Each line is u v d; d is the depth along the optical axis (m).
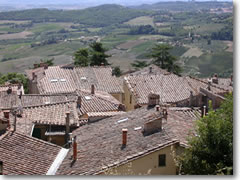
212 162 15.60
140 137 18.50
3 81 62.25
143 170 16.89
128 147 17.86
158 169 17.00
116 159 17.03
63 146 21.39
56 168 17.70
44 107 25.80
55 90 42.06
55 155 18.78
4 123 19.44
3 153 17.66
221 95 26.88
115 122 22.31
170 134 18.00
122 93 42.75
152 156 16.94
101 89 42.78
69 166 17.62
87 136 21.48
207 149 15.48
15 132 19.34
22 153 18.11
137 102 34.31
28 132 21.22
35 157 18.14
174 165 17.03
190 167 15.80
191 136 18.31
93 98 31.72
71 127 24.17
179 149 17.38
